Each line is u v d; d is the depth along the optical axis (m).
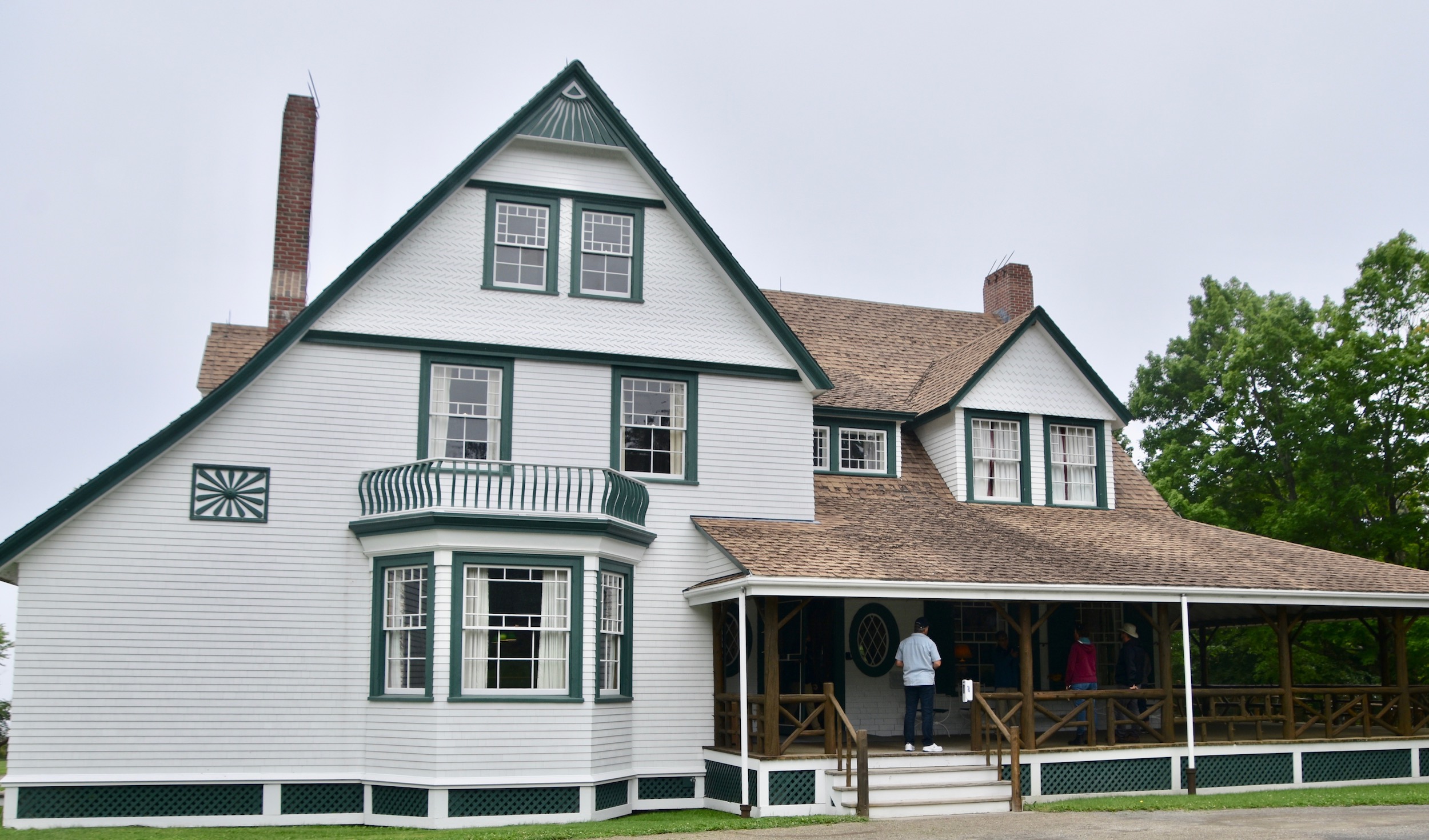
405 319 17.47
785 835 13.27
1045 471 22.09
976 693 16.88
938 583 16.59
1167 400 37.66
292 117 20.64
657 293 18.88
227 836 14.25
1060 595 17.34
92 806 15.29
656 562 18.08
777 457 19.12
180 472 16.19
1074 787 17.20
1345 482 29.25
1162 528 21.67
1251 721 18.83
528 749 15.77
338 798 16.06
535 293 18.20
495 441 17.67
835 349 23.80
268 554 16.34
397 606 16.31
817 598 19.58
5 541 15.29
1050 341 22.62
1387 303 29.98
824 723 18.69
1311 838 12.27
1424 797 16.59
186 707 15.74
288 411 16.75
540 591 16.38
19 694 15.23
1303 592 18.59
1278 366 31.72
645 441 18.55
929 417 22.09
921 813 15.38
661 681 17.73
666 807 17.45
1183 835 12.54
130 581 15.78
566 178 18.64
